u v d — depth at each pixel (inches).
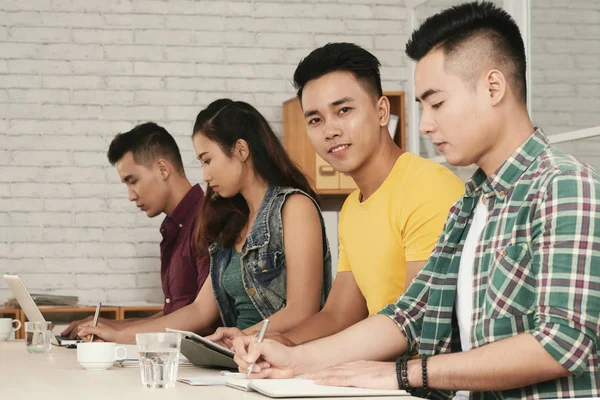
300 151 205.8
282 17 224.7
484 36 66.5
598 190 60.3
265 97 223.6
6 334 134.9
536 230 61.7
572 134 153.2
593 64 147.4
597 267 59.0
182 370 83.7
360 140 93.5
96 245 215.5
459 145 67.1
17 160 213.9
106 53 218.1
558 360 58.3
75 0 217.5
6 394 64.1
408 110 224.2
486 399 66.1
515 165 65.2
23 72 215.0
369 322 76.3
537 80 162.9
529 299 62.2
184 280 148.2
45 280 213.0
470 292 69.6
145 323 120.1
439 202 88.3
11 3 215.0
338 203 217.6
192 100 220.7
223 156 112.6
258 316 111.7
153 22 220.1
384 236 92.4
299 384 63.4
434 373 62.2
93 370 82.6
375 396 59.9
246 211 115.5
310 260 107.3
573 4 152.5
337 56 93.6
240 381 65.6
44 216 214.1
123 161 157.8
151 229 217.8
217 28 222.1
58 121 215.8
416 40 68.8
